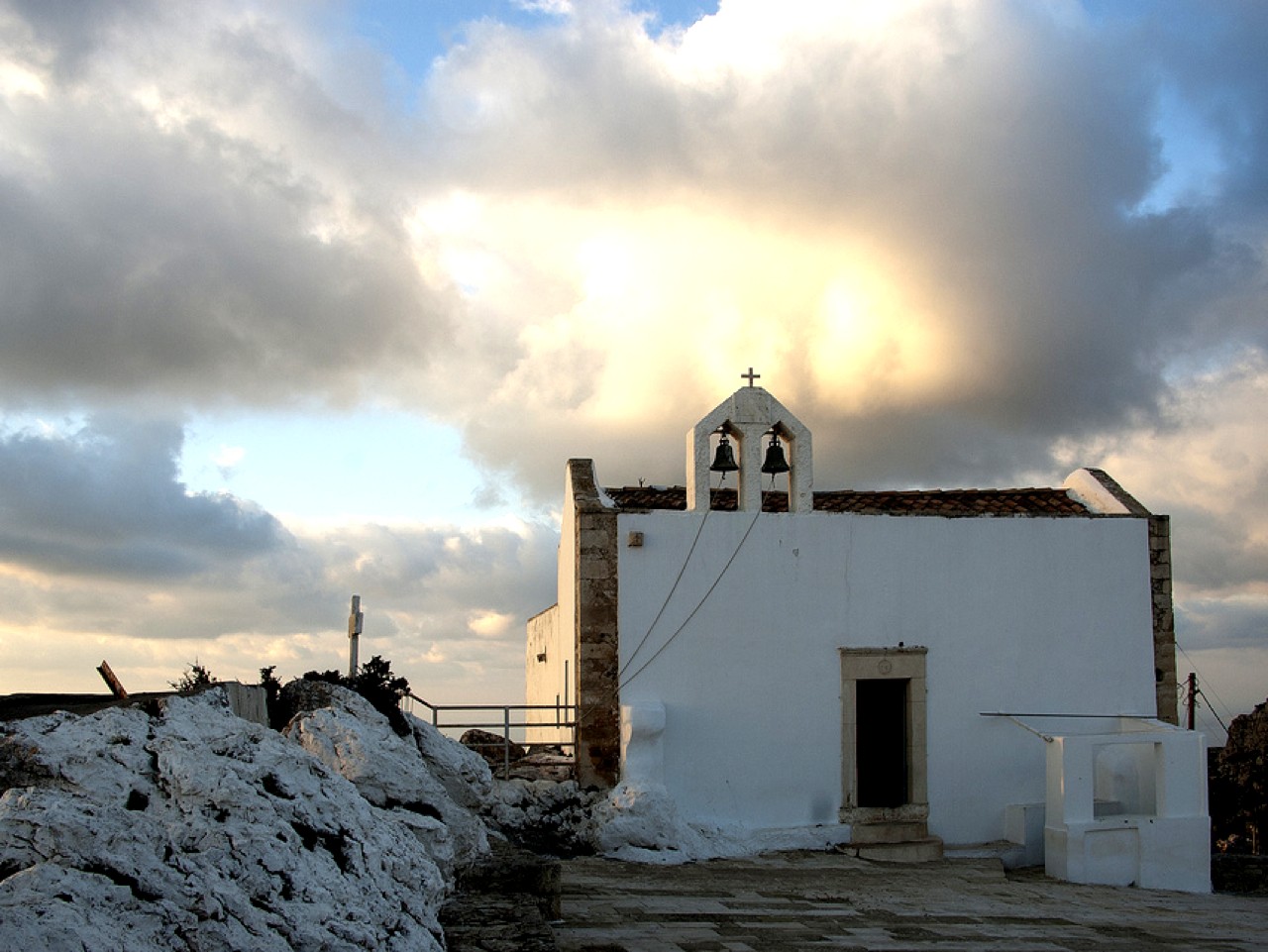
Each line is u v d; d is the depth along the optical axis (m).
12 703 10.23
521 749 21.80
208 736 8.08
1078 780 18.91
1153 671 21.66
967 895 16.42
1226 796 30.61
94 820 6.00
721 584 20.16
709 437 21.00
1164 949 13.10
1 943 4.80
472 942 8.63
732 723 19.91
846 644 20.47
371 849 7.82
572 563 20.92
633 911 13.30
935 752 20.64
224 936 5.89
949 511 21.61
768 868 17.88
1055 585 21.42
